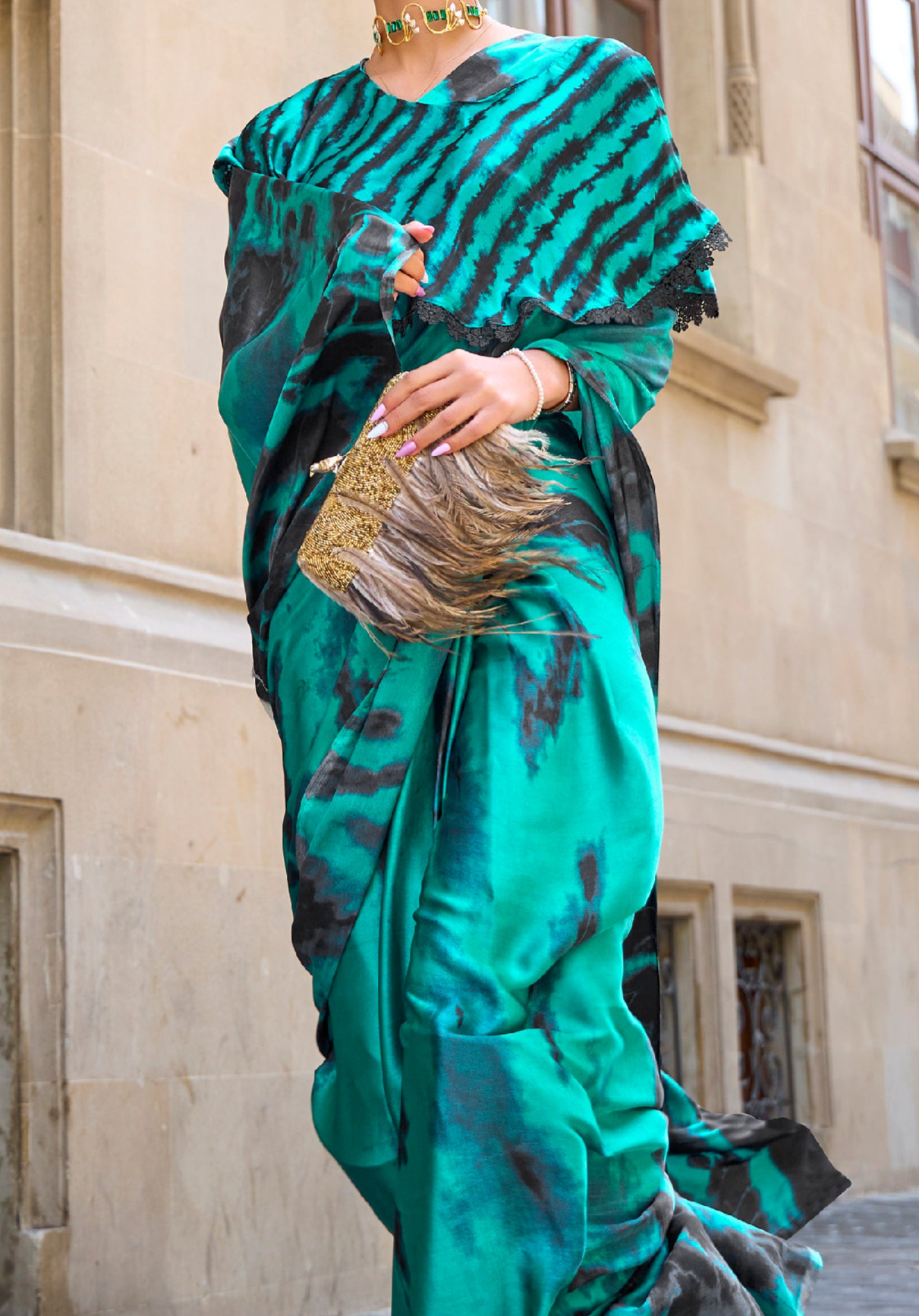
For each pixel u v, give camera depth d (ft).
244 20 16.38
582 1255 5.74
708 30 26.43
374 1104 6.21
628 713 6.41
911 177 31.63
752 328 25.63
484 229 6.77
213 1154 13.89
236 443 7.24
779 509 25.77
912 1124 26.68
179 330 15.23
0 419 14.05
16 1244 12.39
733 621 24.34
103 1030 13.15
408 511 6.13
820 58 28.68
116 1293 12.80
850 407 28.04
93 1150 12.84
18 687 12.87
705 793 22.79
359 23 17.81
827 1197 7.83
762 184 26.43
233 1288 13.80
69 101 14.39
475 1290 5.65
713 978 22.63
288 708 6.84
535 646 6.35
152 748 13.97
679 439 23.62
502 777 6.16
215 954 14.29
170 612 14.64
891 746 27.99
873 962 26.27
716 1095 22.34
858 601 27.58
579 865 6.16
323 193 6.64
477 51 7.18
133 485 14.53
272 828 15.11
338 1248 14.88
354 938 6.33
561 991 6.13
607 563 6.75
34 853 13.05
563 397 6.68
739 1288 6.20
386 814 6.37
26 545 13.34
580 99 7.02
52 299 14.10
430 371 6.24
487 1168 5.73
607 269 7.00
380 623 6.15
